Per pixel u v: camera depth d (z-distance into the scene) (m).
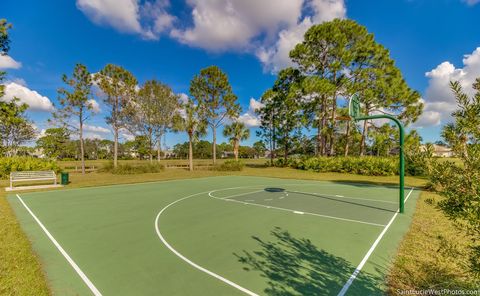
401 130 7.84
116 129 25.12
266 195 11.17
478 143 2.10
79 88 20.94
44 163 20.75
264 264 4.10
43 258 4.33
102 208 8.41
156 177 19.30
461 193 2.06
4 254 4.38
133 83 25.02
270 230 5.96
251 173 22.58
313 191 12.36
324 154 26.47
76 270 3.88
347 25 22.38
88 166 33.16
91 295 3.18
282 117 29.02
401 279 3.55
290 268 3.95
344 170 21.91
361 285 3.41
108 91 23.59
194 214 7.57
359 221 6.76
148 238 5.40
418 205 8.85
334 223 6.57
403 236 5.49
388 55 21.81
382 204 9.09
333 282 3.50
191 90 28.48
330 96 23.44
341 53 22.06
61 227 6.20
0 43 8.12
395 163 19.28
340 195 11.14
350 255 4.46
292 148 29.78
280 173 22.45
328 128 23.95
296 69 27.42
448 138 2.27
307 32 23.72
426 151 2.35
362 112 21.55
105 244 5.04
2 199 10.01
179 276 3.69
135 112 25.64
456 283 3.23
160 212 7.83
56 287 3.37
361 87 21.34
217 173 22.81
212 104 28.31
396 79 21.17
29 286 3.35
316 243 5.09
